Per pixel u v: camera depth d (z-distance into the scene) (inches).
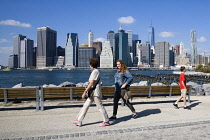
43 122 255.4
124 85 264.2
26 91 318.3
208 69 3410.4
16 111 315.3
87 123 254.1
